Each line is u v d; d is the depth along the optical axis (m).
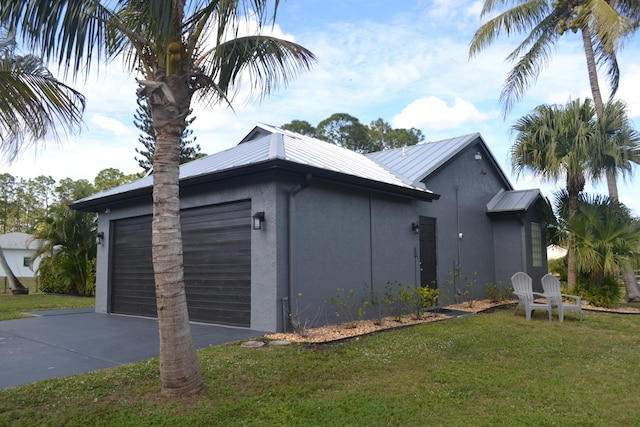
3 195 61.44
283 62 6.09
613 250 12.00
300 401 4.78
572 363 6.49
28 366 6.14
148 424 4.13
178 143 4.88
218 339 7.65
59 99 6.56
